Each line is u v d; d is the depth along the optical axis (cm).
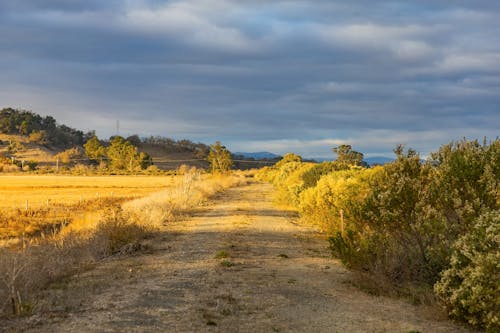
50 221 2778
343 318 835
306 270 1255
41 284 1024
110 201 4156
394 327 788
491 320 738
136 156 13525
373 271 1059
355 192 1791
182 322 795
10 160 14188
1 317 802
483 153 1016
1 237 2200
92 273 1191
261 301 938
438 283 833
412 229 1028
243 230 2048
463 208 967
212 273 1197
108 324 775
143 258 1409
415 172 1073
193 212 2811
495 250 781
